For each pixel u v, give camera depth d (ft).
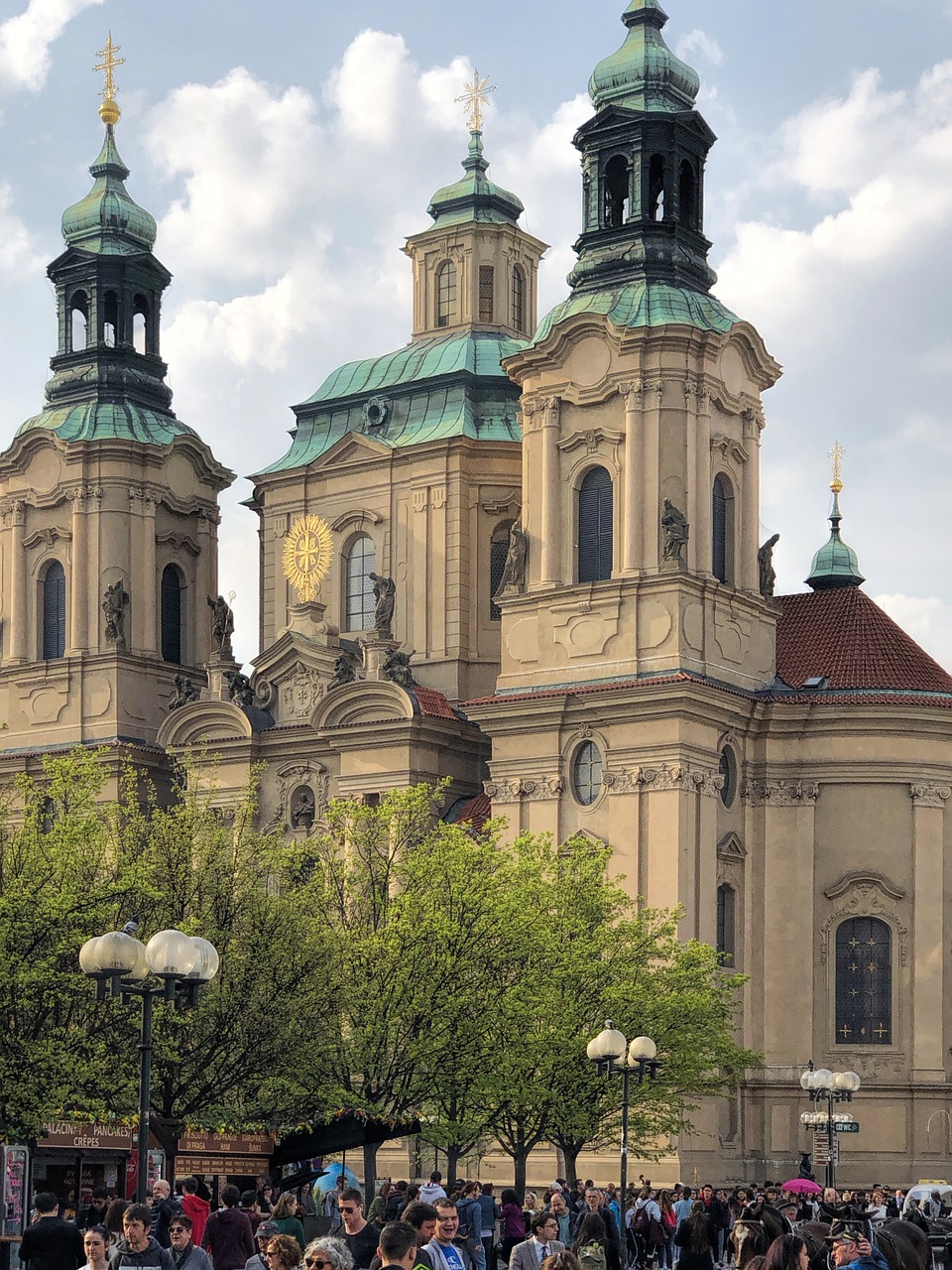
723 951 279.28
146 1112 125.70
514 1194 179.73
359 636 328.70
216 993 196.24
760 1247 91.56
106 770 245.45
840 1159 279.49
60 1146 169.27
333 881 234.79
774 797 288.30
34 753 329.72
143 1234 90.63
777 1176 279.90
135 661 331.16
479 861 233.55
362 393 336.70
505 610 295.69
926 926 283.79
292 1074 208.13
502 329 343.46
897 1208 225.76
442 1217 87.20
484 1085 216.33
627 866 276.00
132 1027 191.42
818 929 285.02
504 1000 222.07
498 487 321.32
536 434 296.10
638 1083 230.48
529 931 226.58
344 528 331.57
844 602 307.17
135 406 344.90
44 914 189.37
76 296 350.23
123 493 335.26
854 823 286.46
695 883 276.21
